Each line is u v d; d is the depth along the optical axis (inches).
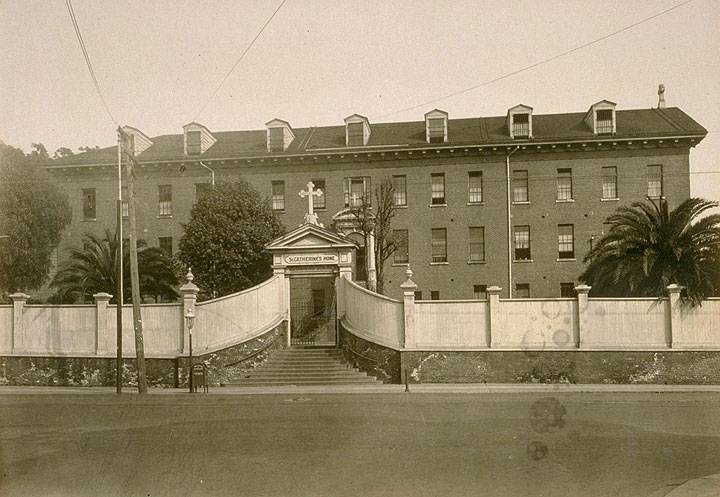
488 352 1123.3
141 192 1951.3
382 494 422.9
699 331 1103.6
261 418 725.3
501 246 1841.8
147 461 521.3
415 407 802.2
